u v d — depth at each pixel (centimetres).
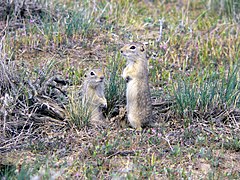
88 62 1543
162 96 1344
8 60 1466
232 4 1989
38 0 1806
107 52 1608
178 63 1581
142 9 2011
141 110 1209
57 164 1041
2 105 1224
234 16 1953
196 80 1460
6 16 1741
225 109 1279
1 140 1145
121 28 1778
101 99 1256
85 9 1806
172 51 1645
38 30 1678
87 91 1255
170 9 2066
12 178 961
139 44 1238
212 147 1136
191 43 1706
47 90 1298
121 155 1088
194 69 1552
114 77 1320
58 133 1176
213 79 1458
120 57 1532
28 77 1300
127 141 1130
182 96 1276
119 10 1908
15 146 1118
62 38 1650
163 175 1025
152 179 1006
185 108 1255
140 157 1080
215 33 1819
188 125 1227
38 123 1202
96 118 1257
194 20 1927
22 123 1189
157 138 1145
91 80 1246
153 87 1431
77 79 1412
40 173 962
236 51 1667
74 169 1027
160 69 1544
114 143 1110
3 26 1695
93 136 1162
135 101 1209
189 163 1073
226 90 1322
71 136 1161
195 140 1153
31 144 1119
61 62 1515
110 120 1252
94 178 996
